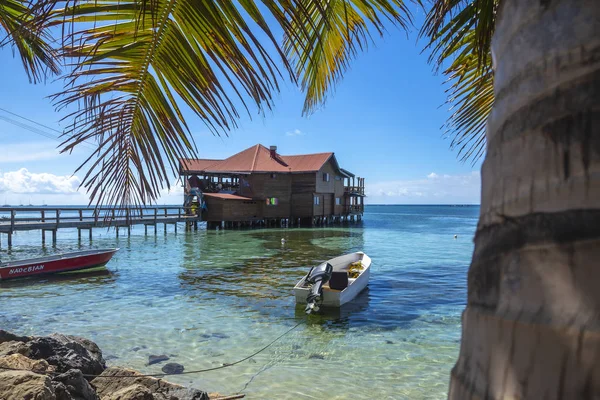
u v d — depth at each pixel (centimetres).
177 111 194
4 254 2177
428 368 628
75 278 1398
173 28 166
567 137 46
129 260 1880
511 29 60
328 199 4503
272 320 881
